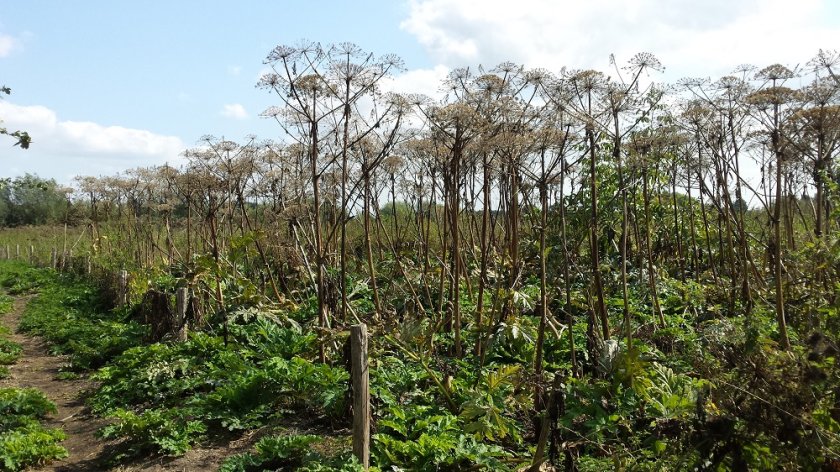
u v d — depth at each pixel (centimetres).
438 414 675
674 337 721
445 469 583
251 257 1354
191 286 1161
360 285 1159
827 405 438
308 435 653
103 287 1928
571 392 575
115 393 950
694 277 1148
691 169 984
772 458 428
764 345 520
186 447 714
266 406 784
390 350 839
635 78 683
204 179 1109
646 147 848
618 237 1138
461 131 773
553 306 944
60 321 1616
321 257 901
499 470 557
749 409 444
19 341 1509
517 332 741
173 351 1031
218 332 1091
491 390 641
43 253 3419
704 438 441
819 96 703
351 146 912
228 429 764
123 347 1220
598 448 575
